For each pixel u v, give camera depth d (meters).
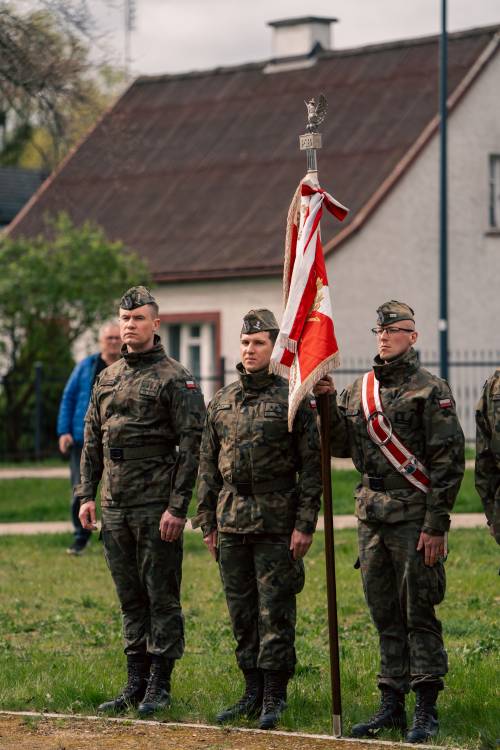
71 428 31.69
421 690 16.08
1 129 89.62
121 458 17.58
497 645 21.06
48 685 18.67
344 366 65.00
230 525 16.92
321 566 29.73
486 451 16.47
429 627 16.19
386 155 67.81
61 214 62.88
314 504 16.64
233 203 70.94
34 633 23.66
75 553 32.53
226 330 66.81
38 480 50.31
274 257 65.50
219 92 78.94
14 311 60.19
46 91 45.28
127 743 15.81
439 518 15.92
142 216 72.81
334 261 65.00
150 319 17.73
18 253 61.44
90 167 76.94
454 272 68.94
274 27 77.81
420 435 16.11
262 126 74.81
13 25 44.31
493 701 17.30
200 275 66.88
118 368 17.92
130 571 17.73
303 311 16.30
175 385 17.50
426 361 67.56
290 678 17.53
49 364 61.97
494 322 70.19
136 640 17.83
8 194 94.75
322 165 69.06
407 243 67.12
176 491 17.33
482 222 69.88
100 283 60.28
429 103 69.50
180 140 76.81
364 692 18.17
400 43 74.06
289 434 16.77
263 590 16.77
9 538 35.50
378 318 16.38
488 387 16.45
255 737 16.02
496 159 70.75
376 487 16.30
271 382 16.98
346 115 71.44
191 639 22.44
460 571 28.69
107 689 18.36
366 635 22.48
